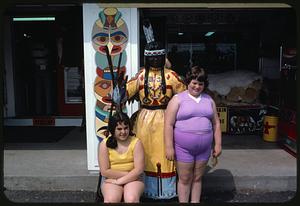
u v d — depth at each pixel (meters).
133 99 3.53
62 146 5.53
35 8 6.57
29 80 7.48
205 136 3.23
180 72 7.12
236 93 6.23
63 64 7.14
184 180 3.38
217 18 6.50
